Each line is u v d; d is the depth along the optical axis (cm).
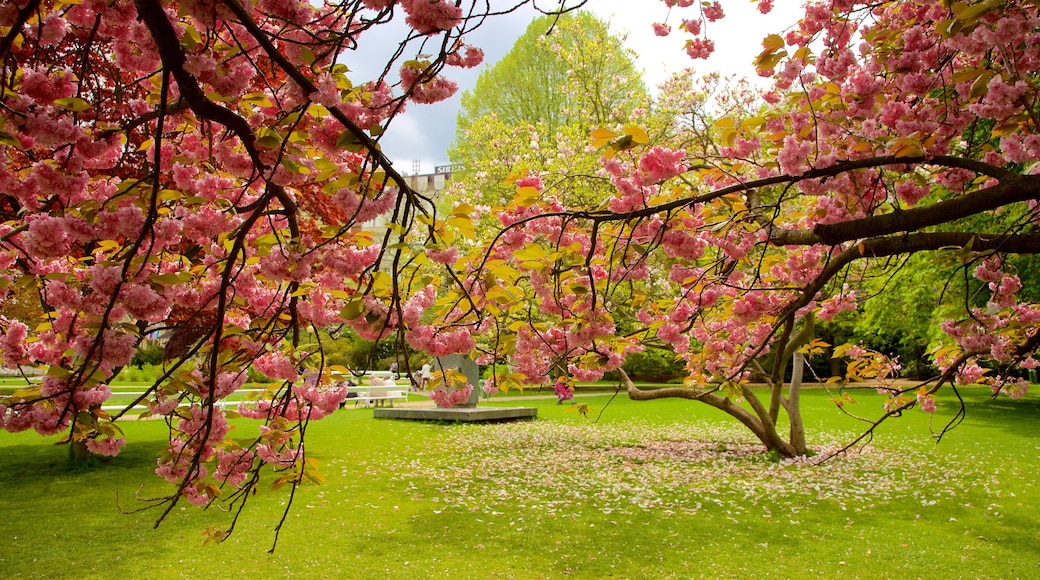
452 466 837
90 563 455
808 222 404
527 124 1365
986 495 671
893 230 262
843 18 358
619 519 581
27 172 206
